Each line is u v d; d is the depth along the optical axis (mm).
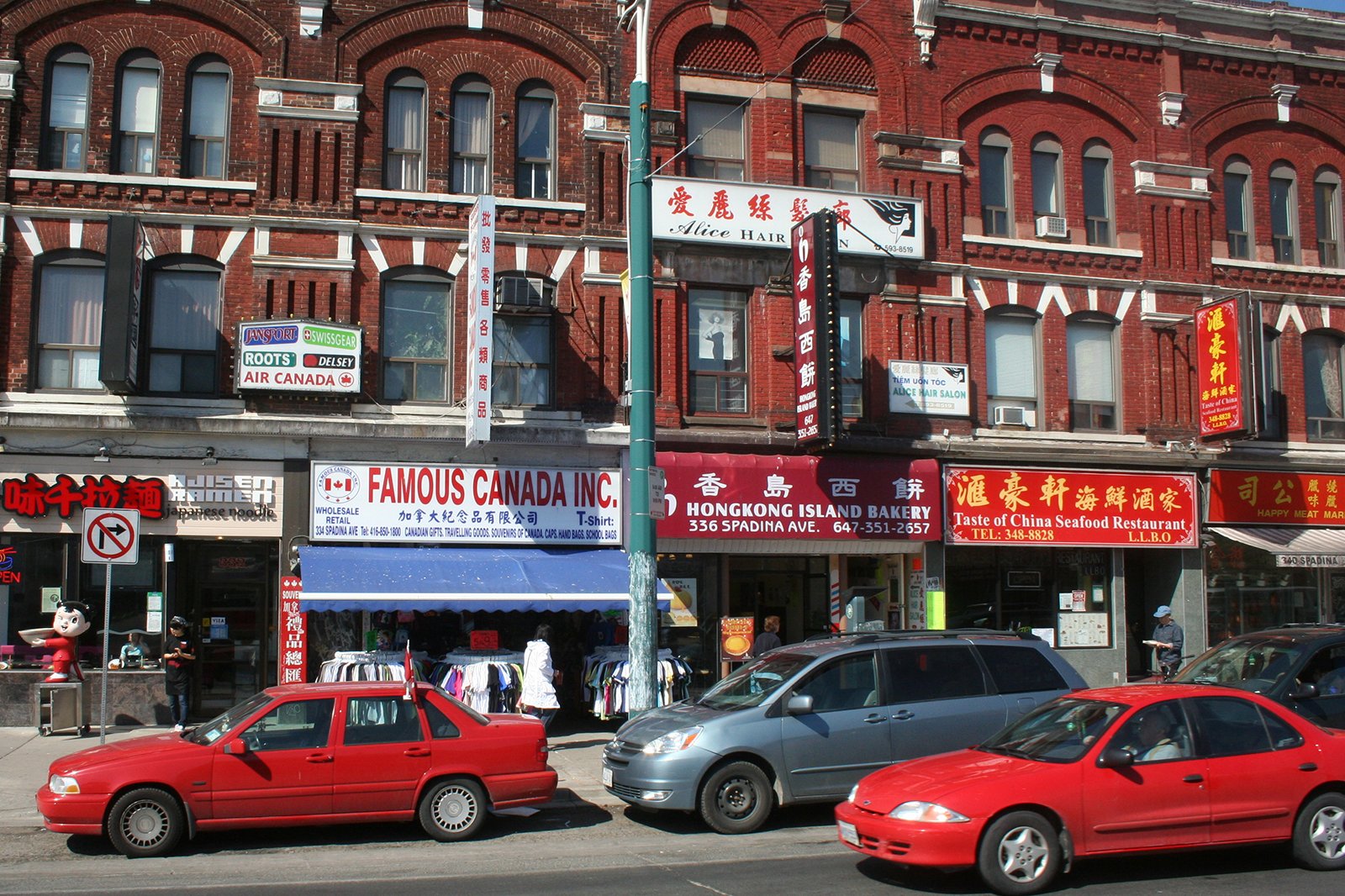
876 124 20859
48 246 17188
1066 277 21406
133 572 17062
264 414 17453
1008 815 8508
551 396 18766
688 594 19234
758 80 20281
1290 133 23406
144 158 17859
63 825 9859
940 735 11367
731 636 19188
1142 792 8781
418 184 18766
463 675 16188
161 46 17953
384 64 18750
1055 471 20500
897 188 20688
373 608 15562
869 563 20625
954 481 19938
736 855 10062
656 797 10820
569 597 16359
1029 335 21375
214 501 17156
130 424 16781
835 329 18125
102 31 17797
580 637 18719
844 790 11109
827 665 11438
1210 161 22797
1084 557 21172
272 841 10703
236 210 17828
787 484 18906
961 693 11594
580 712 18516
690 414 19281
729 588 19656
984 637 12031
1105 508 20672
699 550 18797
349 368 17469
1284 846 9555
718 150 20109
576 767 14359
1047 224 21453
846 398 20062
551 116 19453
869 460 19516
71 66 17797
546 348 18891
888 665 11586
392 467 17672
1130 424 21453
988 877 8406
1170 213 22250
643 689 13102
